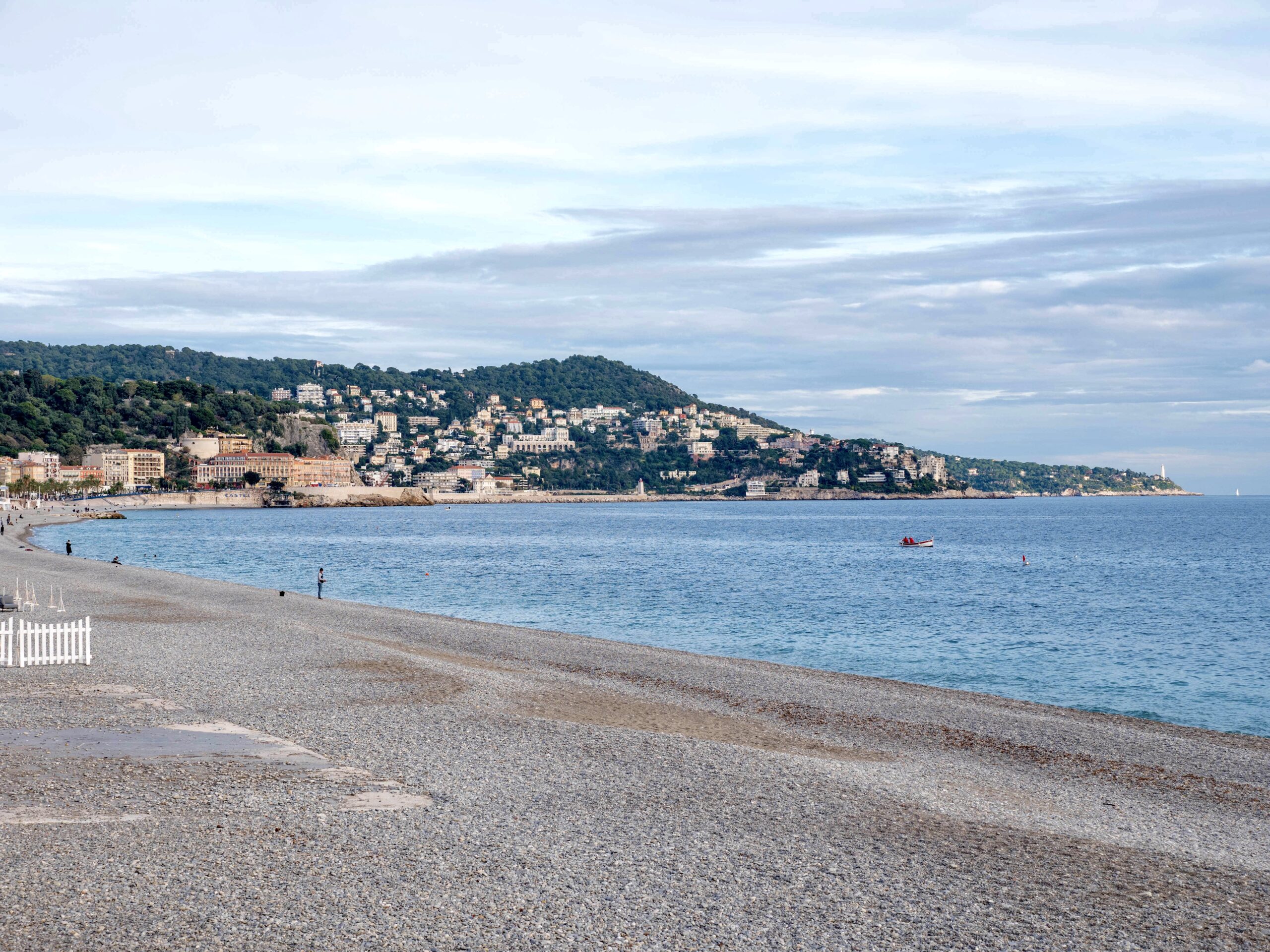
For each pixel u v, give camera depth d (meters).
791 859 13.96
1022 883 13.36
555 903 11.95
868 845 14.80
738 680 33.34
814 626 56.41
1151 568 103.94
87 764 17.61
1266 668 43.31
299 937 10.63
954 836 15.46
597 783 17.81
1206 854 15.37
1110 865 14.37
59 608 46.28
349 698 25.59
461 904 11.77
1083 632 54.59
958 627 56.41
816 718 26.53
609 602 68.62
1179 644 50.34
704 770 19.11
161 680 27.41
